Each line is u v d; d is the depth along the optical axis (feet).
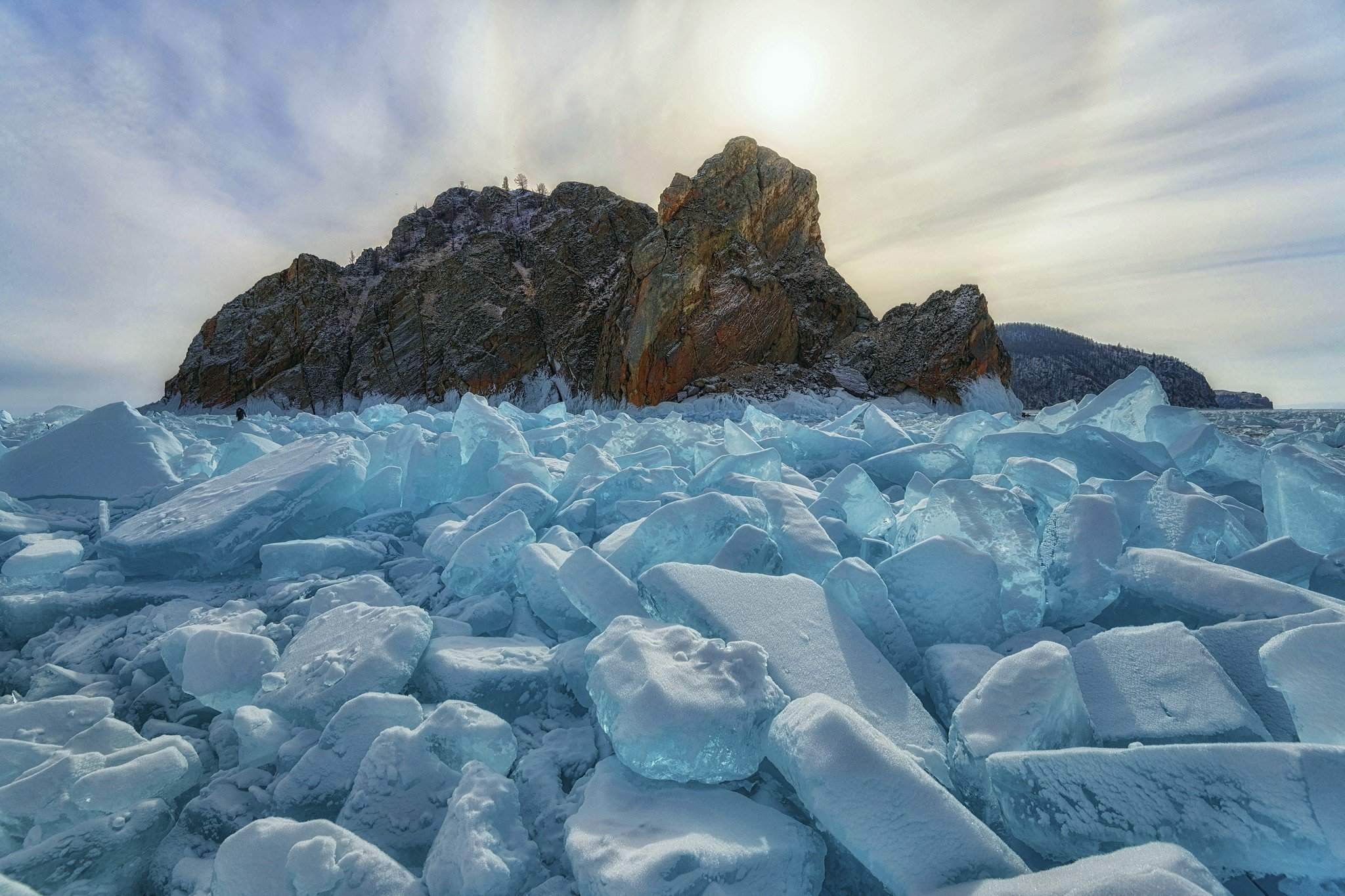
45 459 17.29
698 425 24.12
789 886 4.42
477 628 9.09
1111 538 8.89
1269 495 11.03
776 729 5.24
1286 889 4.01
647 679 5.65
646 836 4.58
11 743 6.48
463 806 5.05
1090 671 6.31
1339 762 3.96
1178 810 4.27
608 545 9.90
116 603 11.02
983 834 4.20
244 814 6.04
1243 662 6.27
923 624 7.93
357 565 12.08
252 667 7.73
